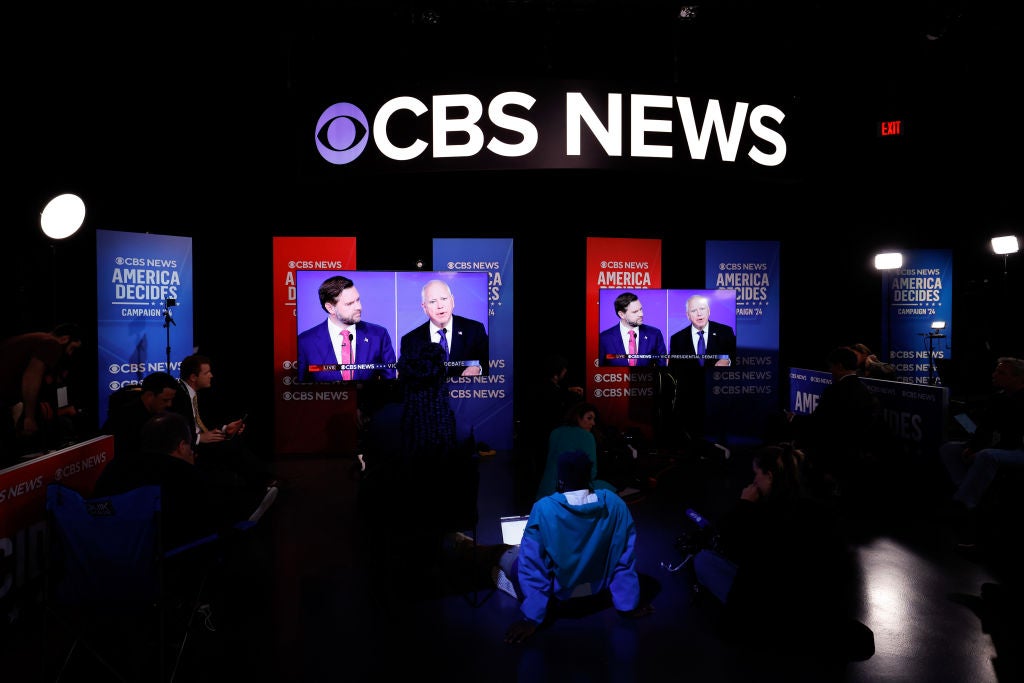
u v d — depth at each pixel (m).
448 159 6.33
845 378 5.65
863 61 7.27
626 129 6.38
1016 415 4.67
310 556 4.42
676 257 9.01
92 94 5.97
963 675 2.96
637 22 6.88
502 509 5.51
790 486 3.12
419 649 3.20
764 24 6.78
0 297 5.80
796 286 9.33
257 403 8.13
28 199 5.74
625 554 3.50
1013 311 9.79
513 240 7.53
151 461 3.02
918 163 8.02
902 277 10.04
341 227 8.16
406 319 7.20
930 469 5.82
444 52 7.25
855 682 2.90
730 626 3.16
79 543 2.69
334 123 6.43
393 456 3.57
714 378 8.04
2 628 3.23
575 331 8.78
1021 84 7.09
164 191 7.02
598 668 3.03
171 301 6.74
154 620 3.40
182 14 6.12
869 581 4.00
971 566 4.24
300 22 6.52
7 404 4.04
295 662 3.08
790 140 6.93
